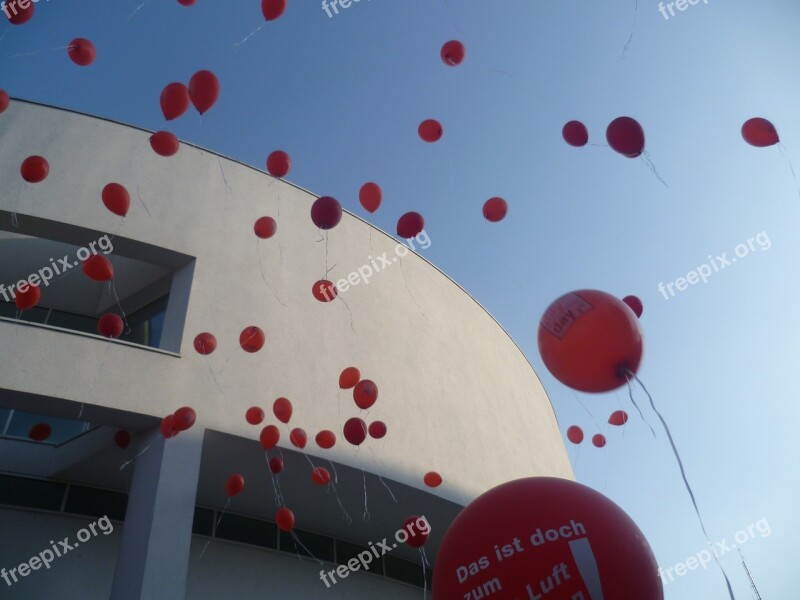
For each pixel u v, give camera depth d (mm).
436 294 13977
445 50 5637
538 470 14211
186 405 8828
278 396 9719
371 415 10781
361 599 11664
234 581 10375
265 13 5258
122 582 7703
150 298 11570
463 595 3723
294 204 12109
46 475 9945
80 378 8391
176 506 8023
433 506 11141
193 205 10812
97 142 10688
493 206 6223
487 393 13680
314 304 11180
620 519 3801
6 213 9500
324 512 11086
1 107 5613
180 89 5488
